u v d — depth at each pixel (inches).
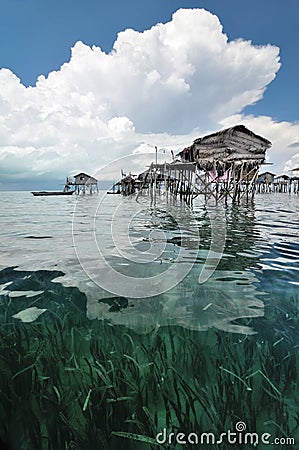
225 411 86.6
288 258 203.5
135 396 90.6
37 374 97.5
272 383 92.9
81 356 103.1
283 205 702.5
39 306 132.0
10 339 110.2
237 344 106.0
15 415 88.7
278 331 112.0
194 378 94.7
